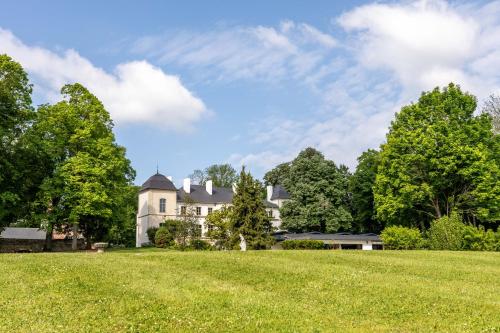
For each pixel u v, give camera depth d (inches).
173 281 788.0
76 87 2113.7
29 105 1828.2
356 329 524.4
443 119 2190.0
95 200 1914.4
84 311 572.7
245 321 548.1
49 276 783.7
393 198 2204.7
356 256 1251.8
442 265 1128.8
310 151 3553.2
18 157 1723.7
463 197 2117.4
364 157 3019.2
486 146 2133.4
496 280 934.4
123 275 820.6
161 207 3228.3
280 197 3627.0
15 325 507.2
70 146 2016.5
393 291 756.0
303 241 2225.6
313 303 666.8
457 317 595.2
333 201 2970.0
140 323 529.3
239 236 2396.7
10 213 1844.2
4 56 1790.1
